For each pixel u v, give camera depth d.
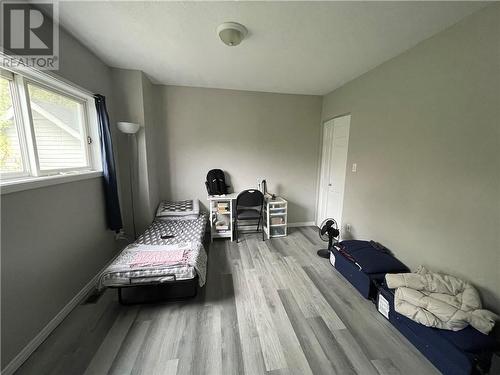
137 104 2.67
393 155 2.20
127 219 2.85
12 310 1.29
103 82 2.37
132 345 1.46
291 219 3.93
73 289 1.83
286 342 1.50
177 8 1.49
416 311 1.42
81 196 1.96
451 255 1.66
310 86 3.17
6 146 1.42
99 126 2.21
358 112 2.75
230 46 2.00
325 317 1.73
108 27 1.71
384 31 1.74
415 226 1.97
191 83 3.12
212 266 2.53
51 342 1.48
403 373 1.30
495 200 1.39
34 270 1.44
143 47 2.04
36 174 1.58
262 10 1.50
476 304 1.37
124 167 2.77
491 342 1.23
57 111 1.83
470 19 1.50
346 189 3.02
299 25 1.68
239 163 3.57
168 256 1.97
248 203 3.11
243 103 3.43
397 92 2.14
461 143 1.57
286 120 3.62
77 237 1.90
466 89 1.53
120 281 1.74
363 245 2.35
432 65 1.78
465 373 1.16
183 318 1.71
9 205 1.28
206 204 3.56
